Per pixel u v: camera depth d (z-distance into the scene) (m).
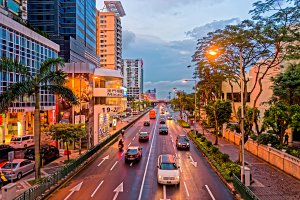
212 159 29.50
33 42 48.59
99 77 47.22
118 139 48.34
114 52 160.00
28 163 25.81
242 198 18.45
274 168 27.19
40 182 20.72
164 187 21.44
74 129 30.50
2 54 39.09
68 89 24.41
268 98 42.53
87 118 39.56
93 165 29.08
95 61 126.38
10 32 41.41
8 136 46.72
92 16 121.38
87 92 39.91
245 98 28.05
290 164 24.66
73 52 92.88
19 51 43.78
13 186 17.38
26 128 51.16
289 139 40.53
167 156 24.77
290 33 25.16
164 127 57.25
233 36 25.19
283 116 29.61
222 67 28.42
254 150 33.81
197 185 22.02
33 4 96.12
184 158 32.56
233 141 43.69
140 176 24.70
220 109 43.09
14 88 22.27
